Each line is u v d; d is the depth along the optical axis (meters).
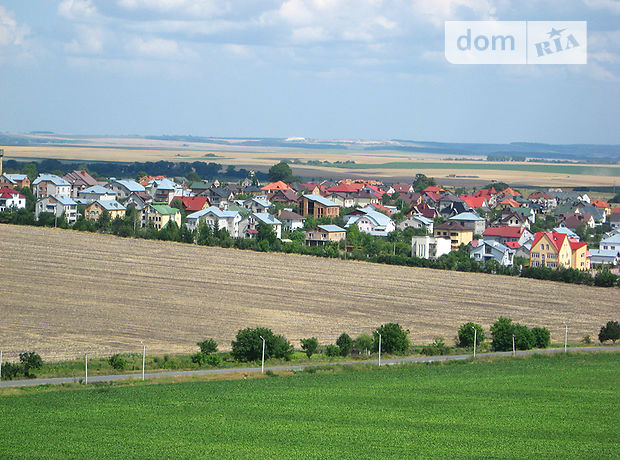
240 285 164.62
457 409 90.81
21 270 168.88
